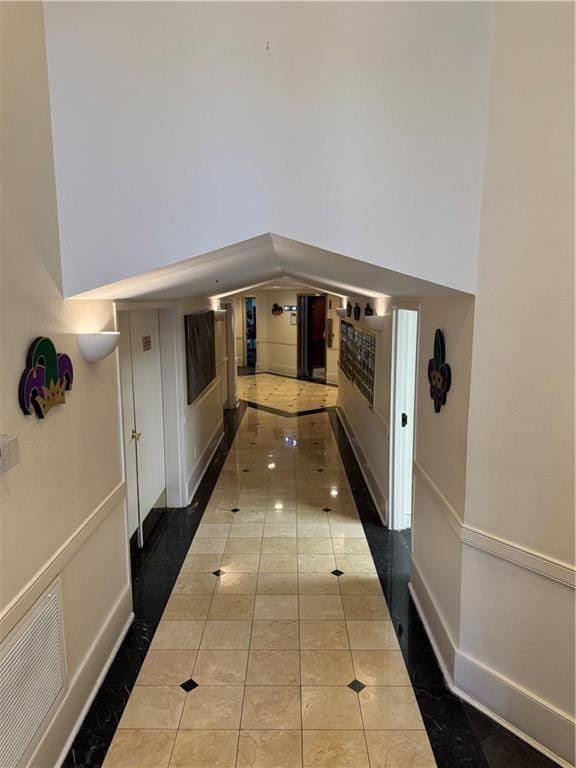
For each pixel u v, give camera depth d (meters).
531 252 2.07
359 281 3.34
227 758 2.22
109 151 2.24
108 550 2.85
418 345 3.39
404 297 3.66
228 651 2.90
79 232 2.30
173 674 2.72
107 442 2.86
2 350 1.80
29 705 1.96
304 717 2.44
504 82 2.08
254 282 5.87
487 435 2.32
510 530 2.29
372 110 2.17
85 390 2.55
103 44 2.18
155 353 4.51
